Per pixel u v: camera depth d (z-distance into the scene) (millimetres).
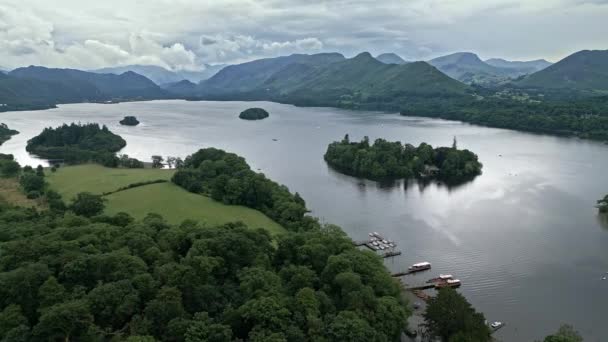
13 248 110625
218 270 112688
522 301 142375
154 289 99500
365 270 120188
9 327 87188
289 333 93375
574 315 134750
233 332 96375
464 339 102000
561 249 180000
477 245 185000
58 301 93500
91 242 117312
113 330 92375
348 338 93812
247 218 190875
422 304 137125
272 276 110625
